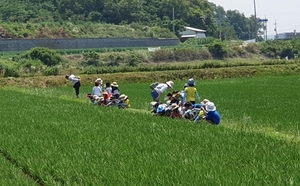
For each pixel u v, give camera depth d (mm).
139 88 49750
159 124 18484
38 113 24047
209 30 166375
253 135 15352
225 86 48188
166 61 99312
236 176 9688
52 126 18828
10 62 80438
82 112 23969
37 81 62000
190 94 22219
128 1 145625
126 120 20141
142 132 16609
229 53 108938
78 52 95188
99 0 146125
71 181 10102
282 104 27922
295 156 11812
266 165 10711
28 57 85125
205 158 11695
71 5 144000
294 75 67625
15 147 14047
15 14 134625
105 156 12273
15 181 10406
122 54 94688
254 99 32031
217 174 9898
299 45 116188
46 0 147875
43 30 114000
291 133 16828
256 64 72500
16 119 21672
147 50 101375
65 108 26312
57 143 14508
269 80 56906
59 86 61656
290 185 9039
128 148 13367
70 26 121188
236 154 12094
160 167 10781
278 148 12828
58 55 88000
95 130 17344
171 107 21312
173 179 9703
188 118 20453
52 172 10953
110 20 143750
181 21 145000
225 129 16859
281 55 114812
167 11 156500
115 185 9531
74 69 71562
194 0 171875
